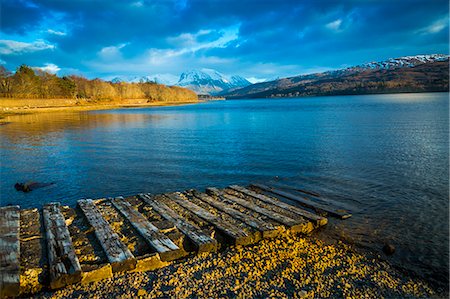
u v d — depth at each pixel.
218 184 16.80
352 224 11.14
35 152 26.53
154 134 38.53
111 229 9.62
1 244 8.53
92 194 15.53
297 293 6.93
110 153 25.80
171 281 7.34
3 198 15.04
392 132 34.47
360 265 8.29
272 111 88.06
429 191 14.51
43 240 8.99
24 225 10.09
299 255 8.77
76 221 10.67
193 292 6.92
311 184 16.22
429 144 26.56
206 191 14.99
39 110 93.62
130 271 7.78
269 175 18.23
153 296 6.78
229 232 9.61
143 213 11.53
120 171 19.70
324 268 8.06
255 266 8.08
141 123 54.69
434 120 45.31
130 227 10.08
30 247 8.53
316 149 25.75
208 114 81.38
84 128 46.25
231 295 6.83
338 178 17.12
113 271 7.62
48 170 20.20
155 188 16.28
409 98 134.75
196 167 20.48
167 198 13.29
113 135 37.81
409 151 23.88
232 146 28.33
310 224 10.61
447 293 7.18
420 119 47.31
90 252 8.31
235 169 19.77
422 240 9.80
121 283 7.27
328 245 9.50
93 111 99.50
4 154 25.69
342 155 23.12
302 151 25.09
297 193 14.82
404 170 18.34
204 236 9.31
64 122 56.69
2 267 7.34
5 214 11.02
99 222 10.19
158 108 125.69
